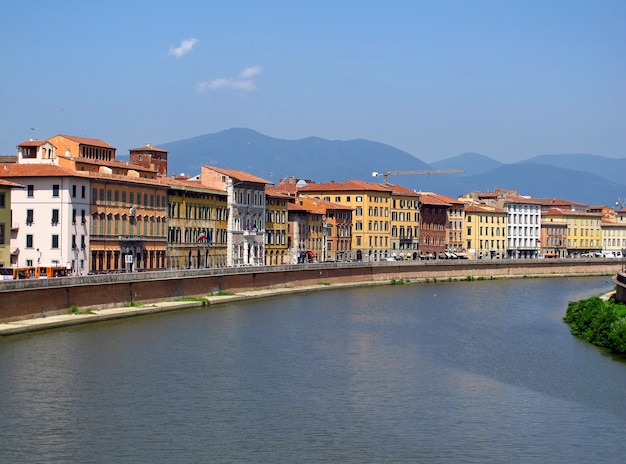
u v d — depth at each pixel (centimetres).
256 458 6869
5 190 15125
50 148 18238
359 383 9306
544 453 7056
